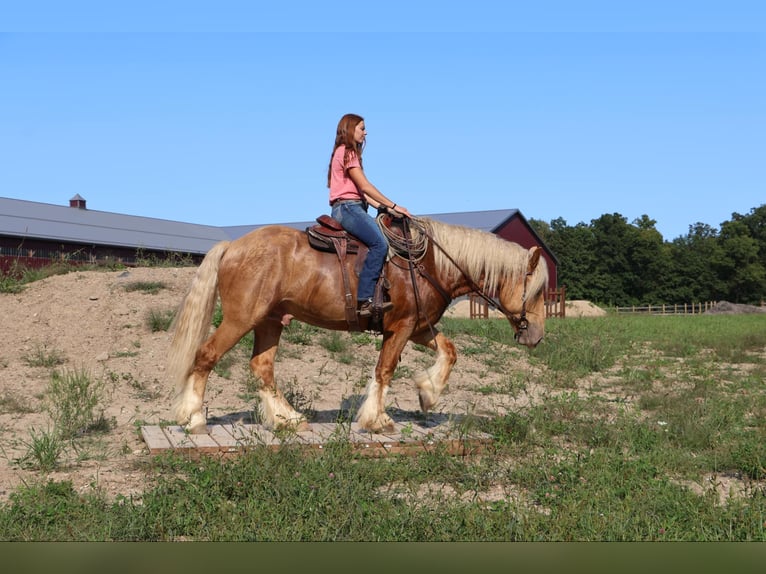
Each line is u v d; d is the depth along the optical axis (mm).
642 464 6102
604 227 81188
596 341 15992
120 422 8258
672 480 6184
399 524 4531
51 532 4477
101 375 10125
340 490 5098
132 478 5973
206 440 6598
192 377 6949
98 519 4691
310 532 4438
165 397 9469
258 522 4602
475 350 13562
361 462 6070
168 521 4613
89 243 36250
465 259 7098
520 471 6012
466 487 5699
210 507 4809
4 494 5547
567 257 79062
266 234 6840
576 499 5105
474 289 7289
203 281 6840
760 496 5426
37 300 12891
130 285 13477
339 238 6824
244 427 7328
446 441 6762
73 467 6336
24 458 6316
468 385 11305
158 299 13125
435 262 7023
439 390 7242
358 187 6871
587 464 6109
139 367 10508
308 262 6742
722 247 85688
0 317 12078
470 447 6836
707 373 12938
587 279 78688
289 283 6738
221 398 9633
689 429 7707
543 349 14414
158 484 5379
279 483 5199
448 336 14562
